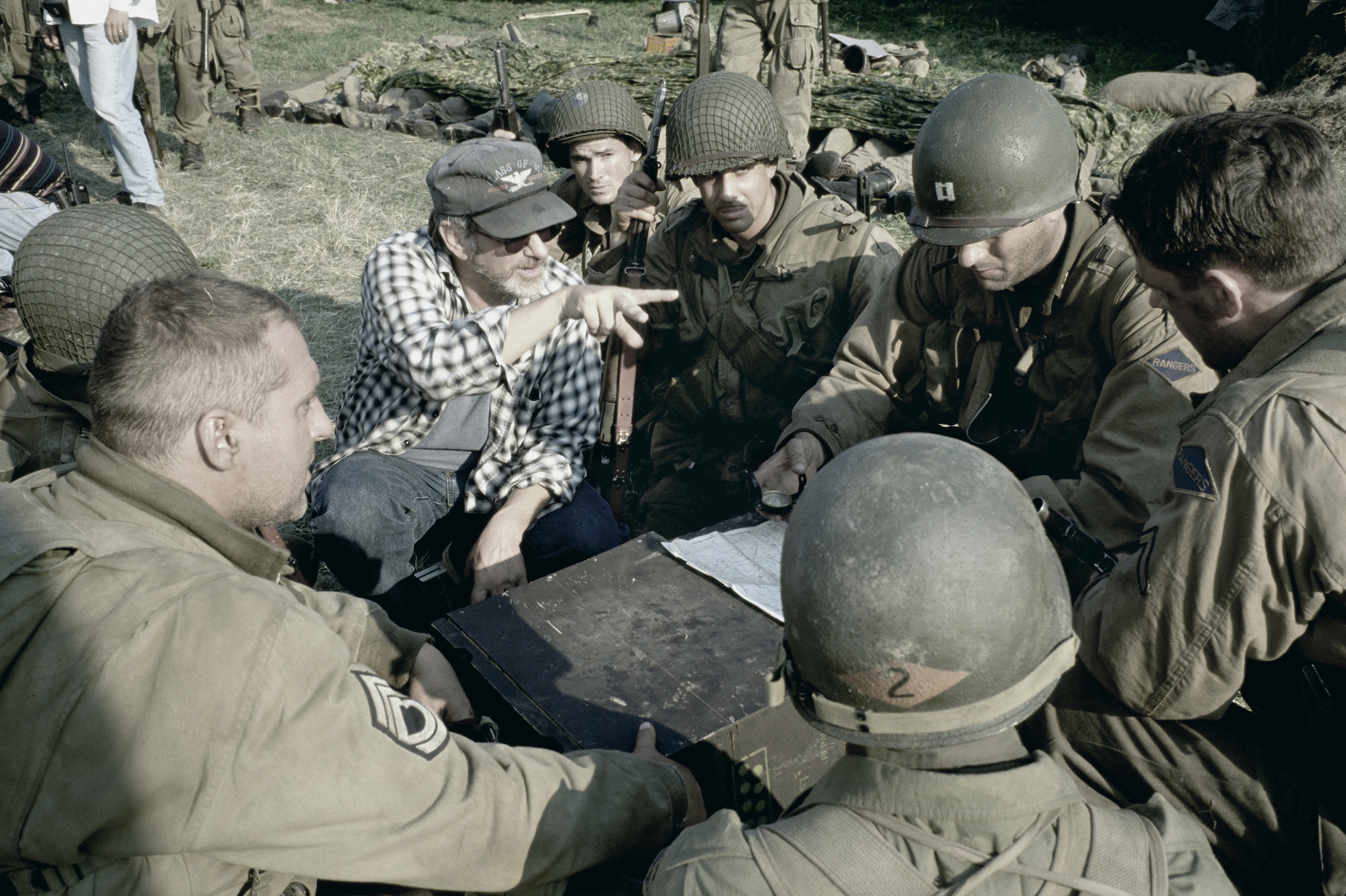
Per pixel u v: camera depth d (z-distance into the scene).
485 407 2.83
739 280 3.23
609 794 1.58
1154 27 10.28
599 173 3.75
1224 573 1.53
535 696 1.87
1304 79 7.75
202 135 6.93
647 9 13.14
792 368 3.20
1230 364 1.74
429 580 2.91
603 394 2.93
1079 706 1.86
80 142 7.62
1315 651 1.58
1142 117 7.86
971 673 1.08
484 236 2.65
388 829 1.37
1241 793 1.71
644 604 2.12
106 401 1.44
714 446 3.44
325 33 11.76
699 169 2.95
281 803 1.30
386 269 2.68
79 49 5.58
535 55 8.83
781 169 3.27
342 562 2.70
